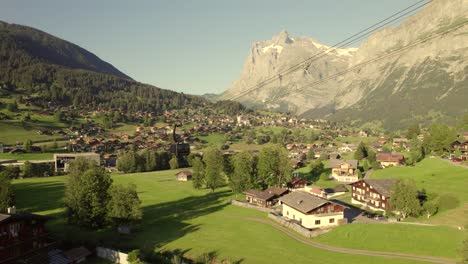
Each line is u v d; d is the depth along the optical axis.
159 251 81.06
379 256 73.69
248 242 86.38
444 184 124.88
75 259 75.31
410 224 89.94
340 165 172.00
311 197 103.88
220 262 74.44
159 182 177.88
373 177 160.12
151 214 116.44
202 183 155.50
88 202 93.62
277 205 124.94
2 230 71.69
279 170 146.12
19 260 74.06
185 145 97.44
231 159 159.12
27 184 165.75
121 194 94.44
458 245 74.25
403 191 101.94
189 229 98.56
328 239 86.81
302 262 72.25
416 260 70.19
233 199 138.00
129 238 91.12
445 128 187.38
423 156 189.62
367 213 113.62
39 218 79.69
